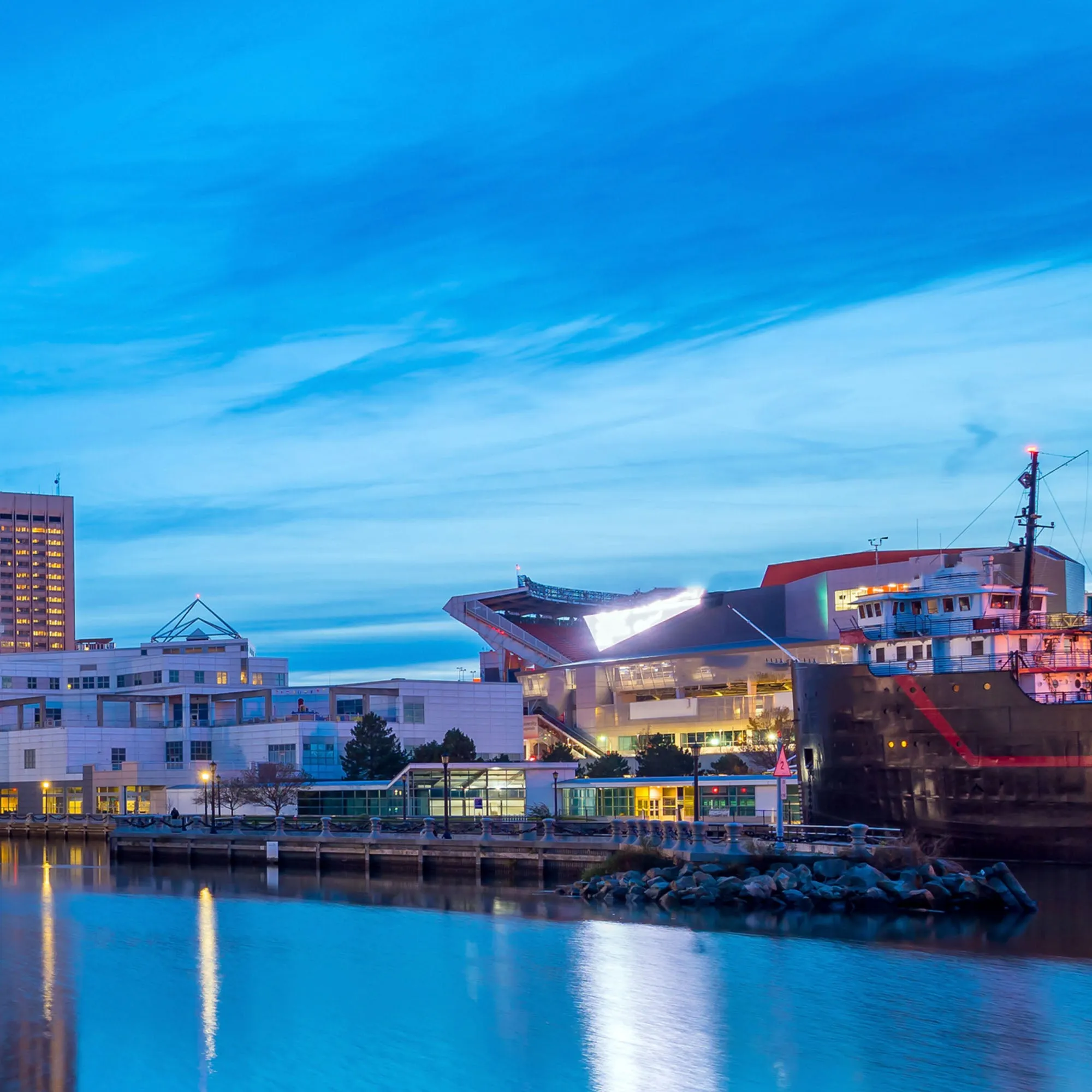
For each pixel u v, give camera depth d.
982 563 138.12
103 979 55.09
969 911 67.31
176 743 199.50
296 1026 46.00
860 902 68.62
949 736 87.31
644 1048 42.66
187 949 62.94
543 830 96.31
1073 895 72.06
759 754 165.12
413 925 69.38
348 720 185.00
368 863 101.44
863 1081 38.81
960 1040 42.88
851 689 92.44
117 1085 39.25
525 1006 48.53
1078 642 87.81
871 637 94.44
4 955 61.50
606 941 61.66
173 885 95.69
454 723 193.62
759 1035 43.81
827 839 81.00
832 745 93.38
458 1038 44.19
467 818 129.00
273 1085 39.19
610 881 77.38
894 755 89.88
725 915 68.00
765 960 55.69
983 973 52.34
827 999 48.50
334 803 152.00
